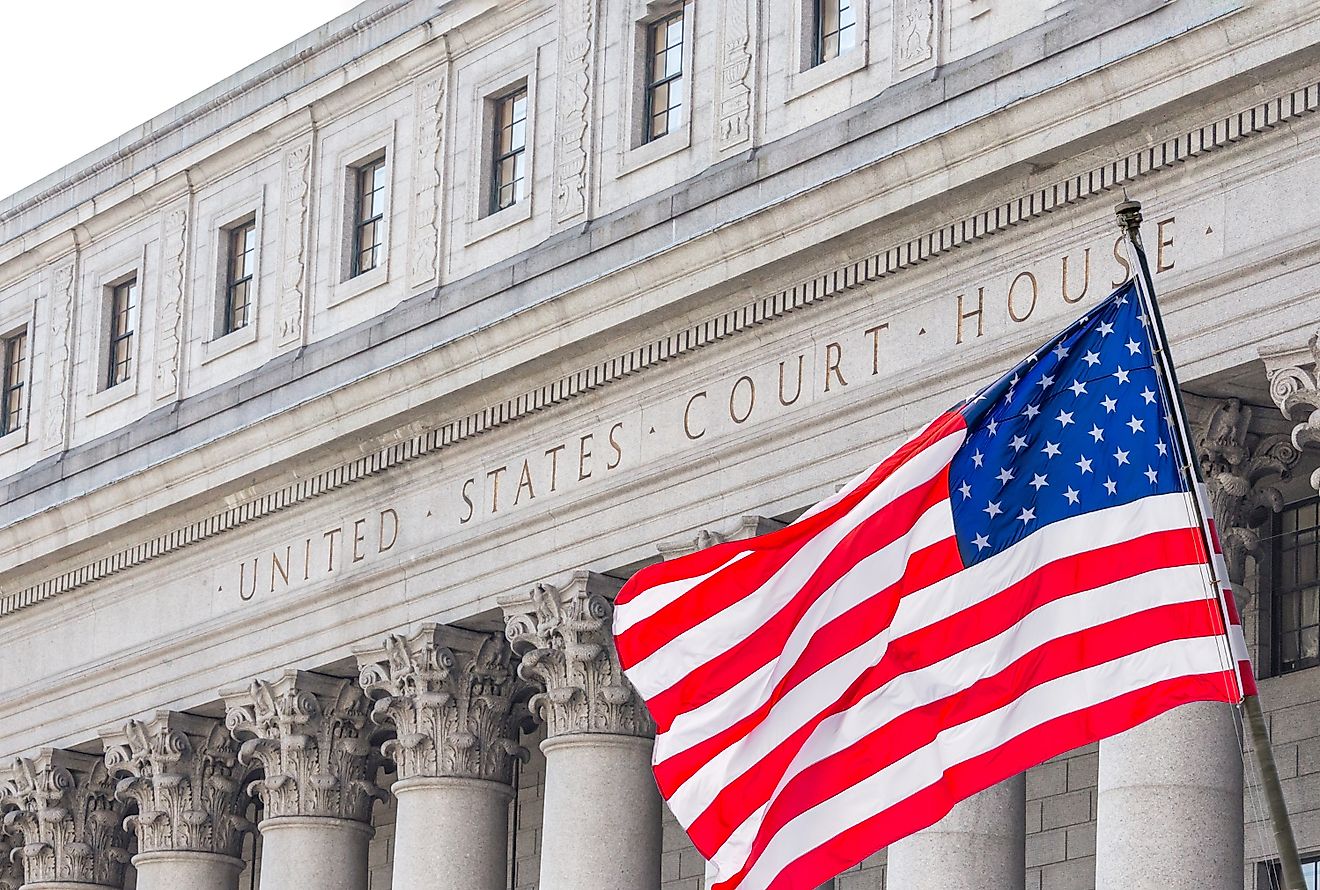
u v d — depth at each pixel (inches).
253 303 2190.0
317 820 2009.1
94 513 2201.0
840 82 1696.6
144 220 2353.6
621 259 1772.9
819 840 1074.7
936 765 1056.8
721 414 1699.1
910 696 1068.5
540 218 1923.0
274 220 2191.2
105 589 2251.5
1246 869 1539.1
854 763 1074.7
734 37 1782.7
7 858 2415.1
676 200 1750.7
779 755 1094.4
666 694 1121.4
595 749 1770.4
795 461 1641.2
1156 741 1384.1
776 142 1732.3
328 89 2130.9
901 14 1651.1
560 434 1824.6
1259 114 1386.6
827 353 1633.9
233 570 2105.1
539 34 1963.6
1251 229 1395.2
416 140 2055.9
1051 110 1460.4
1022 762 1034.7
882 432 1585.9
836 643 1090.1
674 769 1114.1
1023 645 1047.0
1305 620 1535.4
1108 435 1048.8
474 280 1940.2
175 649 2144.4
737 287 1670.8
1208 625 1015.0
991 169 1497.3
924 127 1567.4
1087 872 1621.6
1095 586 1037.2
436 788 1888.5
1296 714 1521.9
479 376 1840.6
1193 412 1437.0
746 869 1089.4
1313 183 1370.6
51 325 2452.0
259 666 2054.6
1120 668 1025.5
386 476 1957.4
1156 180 1444.4
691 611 1122.0
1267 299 1385.3
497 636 1904.5
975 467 1069.8
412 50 2059.5
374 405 1924.2
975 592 1061.1
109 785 2297.0
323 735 2016.5
